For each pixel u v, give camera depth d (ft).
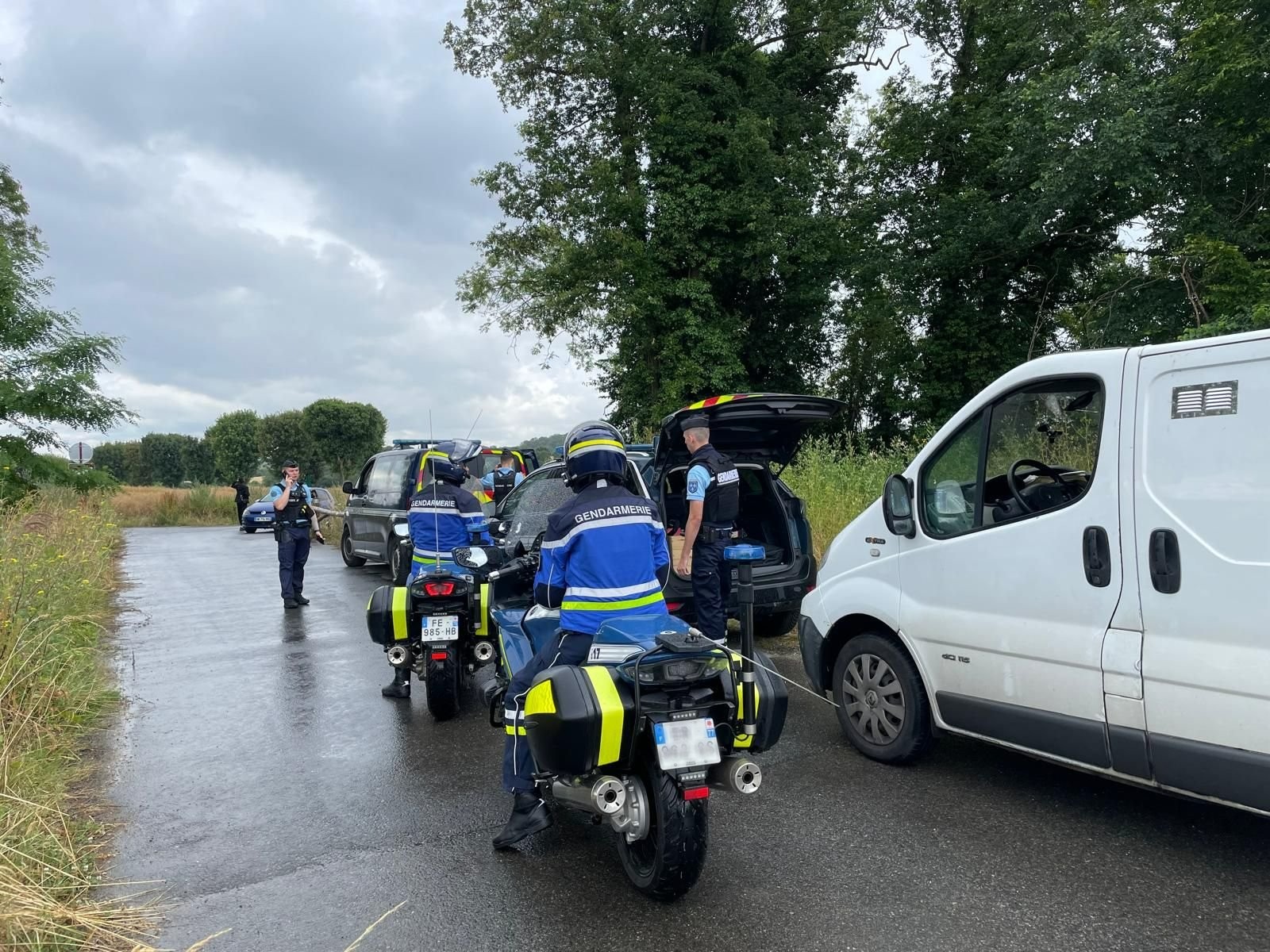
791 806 14.15
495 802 14.85
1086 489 12.70
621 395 79.00
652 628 11.58
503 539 21.72
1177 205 51.06
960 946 10.03
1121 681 12.01
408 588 20.33
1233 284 40.88
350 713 20.36
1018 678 13.47
